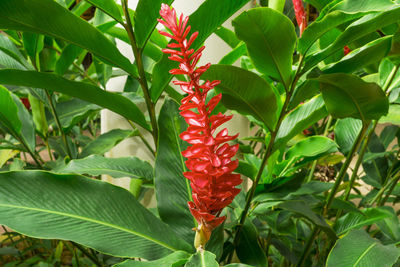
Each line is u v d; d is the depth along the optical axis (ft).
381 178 4.83
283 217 3.40
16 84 2.55
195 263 1.95
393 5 2.06
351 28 2.27
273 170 3.38
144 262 2.06
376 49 2.51
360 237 2.62
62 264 6.55
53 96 4.14
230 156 1.73
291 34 2.34
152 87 2.85
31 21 2.30
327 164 5.00
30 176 2.24
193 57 1.64
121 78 4.60
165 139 2.85
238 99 2.71
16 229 1.98
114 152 4.42
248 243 3.08
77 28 2.42
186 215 2.55
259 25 2.27
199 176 1.71
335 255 2.49
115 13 2.65
